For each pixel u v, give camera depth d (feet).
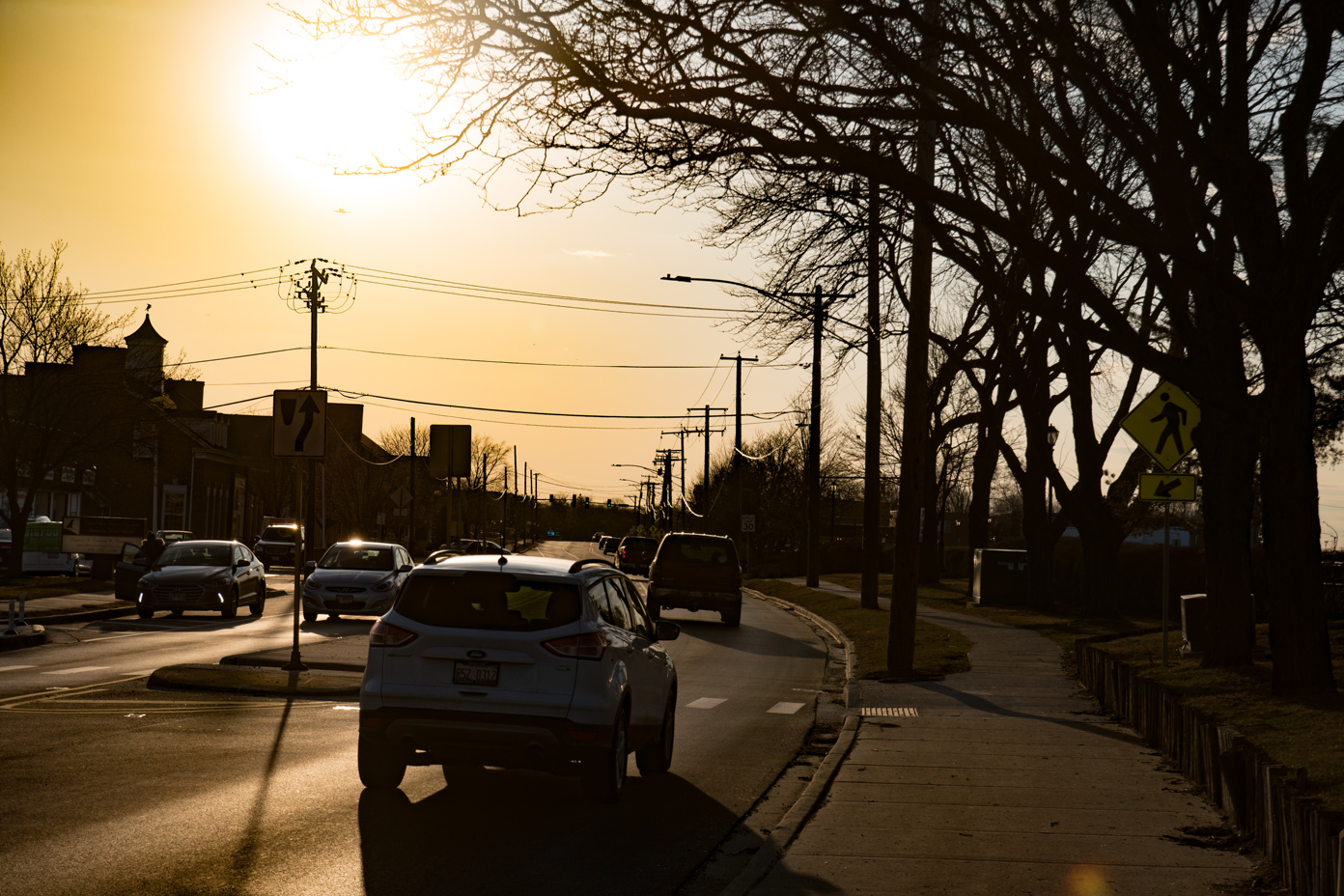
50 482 186.09
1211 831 26.61
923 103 37.63
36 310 132.36
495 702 27.91
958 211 36.86
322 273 150.30
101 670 56.13
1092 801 29.96
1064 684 58.59
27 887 20.36
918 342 63.16
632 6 32.86
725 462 392.88
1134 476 99.30
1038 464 112.06
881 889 21.71
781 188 44.39
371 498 282.36
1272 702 38.99
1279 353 39.78
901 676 61.46
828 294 55.01
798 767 37.27
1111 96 37.63
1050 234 68.90
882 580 173.47
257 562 98.43
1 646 65.98
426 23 32.78
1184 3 43.09
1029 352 96.68
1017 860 23.88
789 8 33.40
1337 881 17.62
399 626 28.60
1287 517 40.16
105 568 129.29
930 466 160.56
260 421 286.25
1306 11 36.86
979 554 118.83
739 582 101.24
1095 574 96.58
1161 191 39.24
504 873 22.81
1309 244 38.96
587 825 27.40
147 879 21.17
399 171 34.83
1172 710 36.32
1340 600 67.87
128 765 32.14
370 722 28.22
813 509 154.92
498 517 544.21
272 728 39.58
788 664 71.67
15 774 30.35
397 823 26.43
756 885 21.95
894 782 32.73
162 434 179.01
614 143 35.42
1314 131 52.54
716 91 34.01
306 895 20.68
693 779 34.30
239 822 25.86
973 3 37.76
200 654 64.59
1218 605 50.62
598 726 28.19
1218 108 37.70
